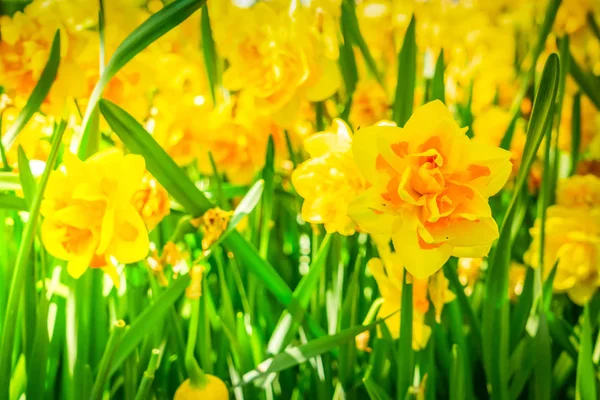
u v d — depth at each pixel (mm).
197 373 611
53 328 643
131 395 633
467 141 531
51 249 559
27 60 651
